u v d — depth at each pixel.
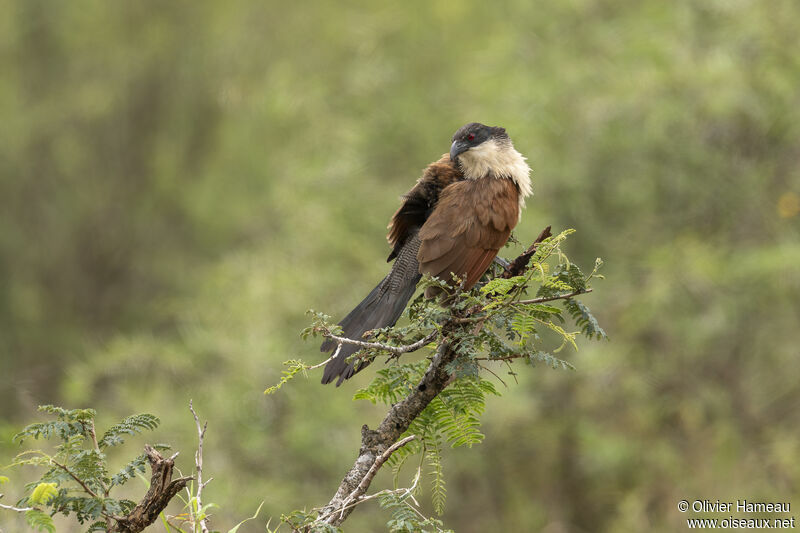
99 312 19.70
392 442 3.74
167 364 12.27
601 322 13.34
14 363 17.98
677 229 13.46
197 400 11.87
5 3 18.91
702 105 12.63
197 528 3.54
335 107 14.34
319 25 16.58
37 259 19.70
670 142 12.85
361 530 11.30
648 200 13.24
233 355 12.16
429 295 4.95
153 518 3.26
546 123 12.88
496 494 13.66
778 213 13.23
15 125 18.98
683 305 12.91
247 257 14.07
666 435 13.69
